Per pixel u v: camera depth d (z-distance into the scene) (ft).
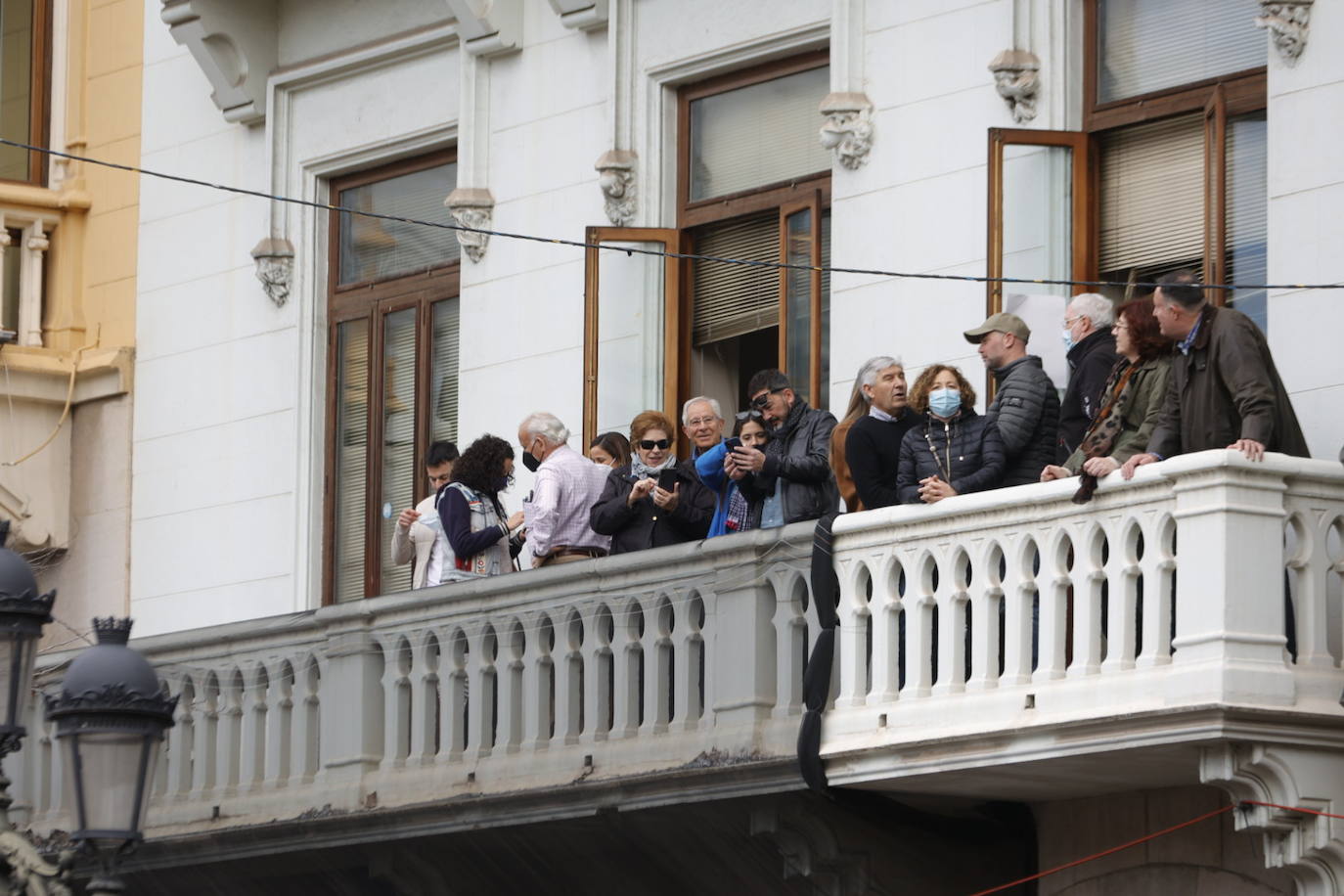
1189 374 88.79
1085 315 95.91
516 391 129.08
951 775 92.68
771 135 121.80
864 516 95.20
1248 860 93.76
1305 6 100.42
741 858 101.71
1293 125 100.37
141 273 145.59
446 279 134.00
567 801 103.45
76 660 78.28
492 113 131.95
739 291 121.80
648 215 124.36
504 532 111.55
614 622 103.30
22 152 148.05
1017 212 108.17
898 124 115.24
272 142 139.54
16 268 146.00
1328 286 97.96
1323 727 85.30
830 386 116.67
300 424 137.39
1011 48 110.73
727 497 102.78
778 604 98.12
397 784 110.22
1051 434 94.94
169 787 120.16
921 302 113.39
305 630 115.55
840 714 95.40
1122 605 87.45
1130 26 108.68
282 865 116.88
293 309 138.51
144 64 147.13
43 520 145.07
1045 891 100.99
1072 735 87.92
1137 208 107.65
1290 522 86.84
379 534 134.92
